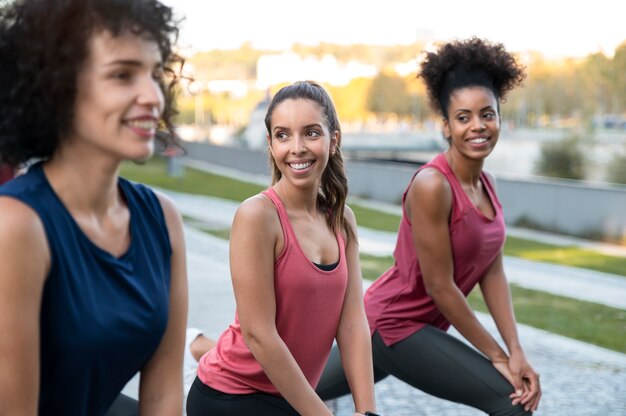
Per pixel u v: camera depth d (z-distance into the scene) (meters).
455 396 3.30
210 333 6.18
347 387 3.41
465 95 3.25
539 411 4.73
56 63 1.67
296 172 2.64
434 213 3.18
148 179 25.06
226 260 10.02
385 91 86.12
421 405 4.76
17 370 1.68
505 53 3.32
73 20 1.67
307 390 2.56
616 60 23.61
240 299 2.55
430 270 3.22
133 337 1.84
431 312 3.36
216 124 109.06
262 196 2.61
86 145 1.76
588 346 6.20
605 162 21.47
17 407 1.70
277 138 2.68
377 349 3.43
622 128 23.64
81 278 1.75
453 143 3.30
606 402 4.91
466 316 3.24
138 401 2.17
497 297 3.45
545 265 10.49
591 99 24.98
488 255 3.34
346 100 91.94
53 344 1.74
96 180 1.78
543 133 33.19
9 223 1.68
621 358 5.90
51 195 1.75
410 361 3.35
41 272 1.70
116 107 1.70
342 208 2.79
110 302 1.80
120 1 1.67
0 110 1.72
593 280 9.42
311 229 2.68
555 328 6.83
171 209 2.01
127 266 1.84
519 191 15.66
